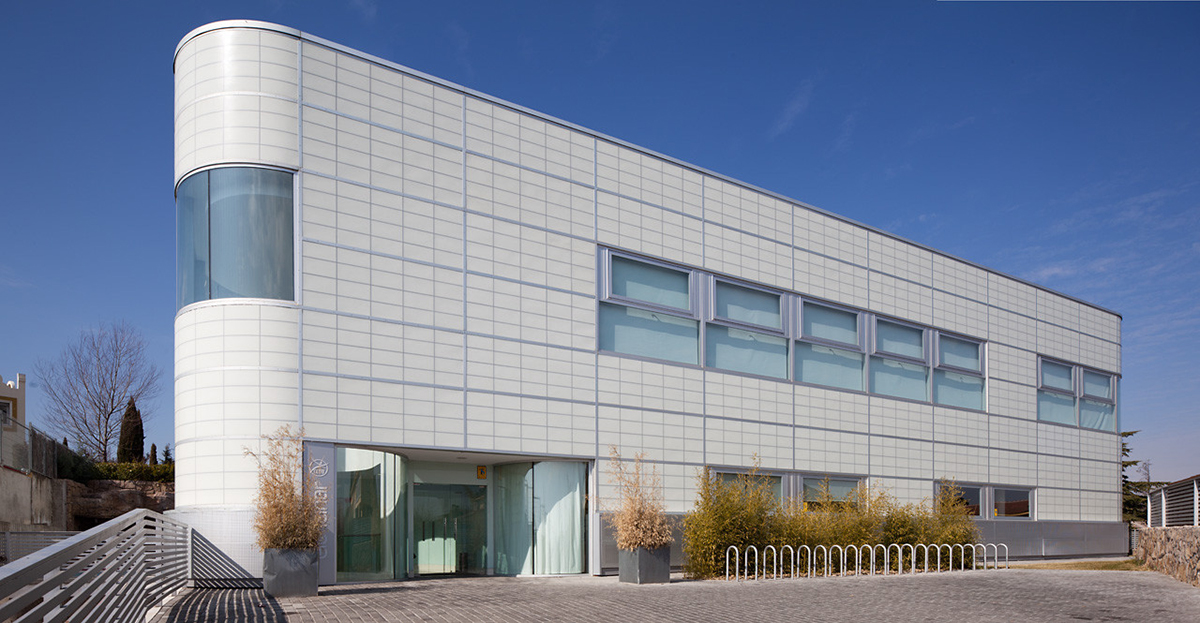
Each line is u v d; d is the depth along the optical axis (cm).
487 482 2036
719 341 2259
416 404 1708
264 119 1609
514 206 1908
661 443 2089
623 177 2109
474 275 1827
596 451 1972
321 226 1639
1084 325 3472
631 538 1617
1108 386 3569
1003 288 3122
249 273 1579
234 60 1619
